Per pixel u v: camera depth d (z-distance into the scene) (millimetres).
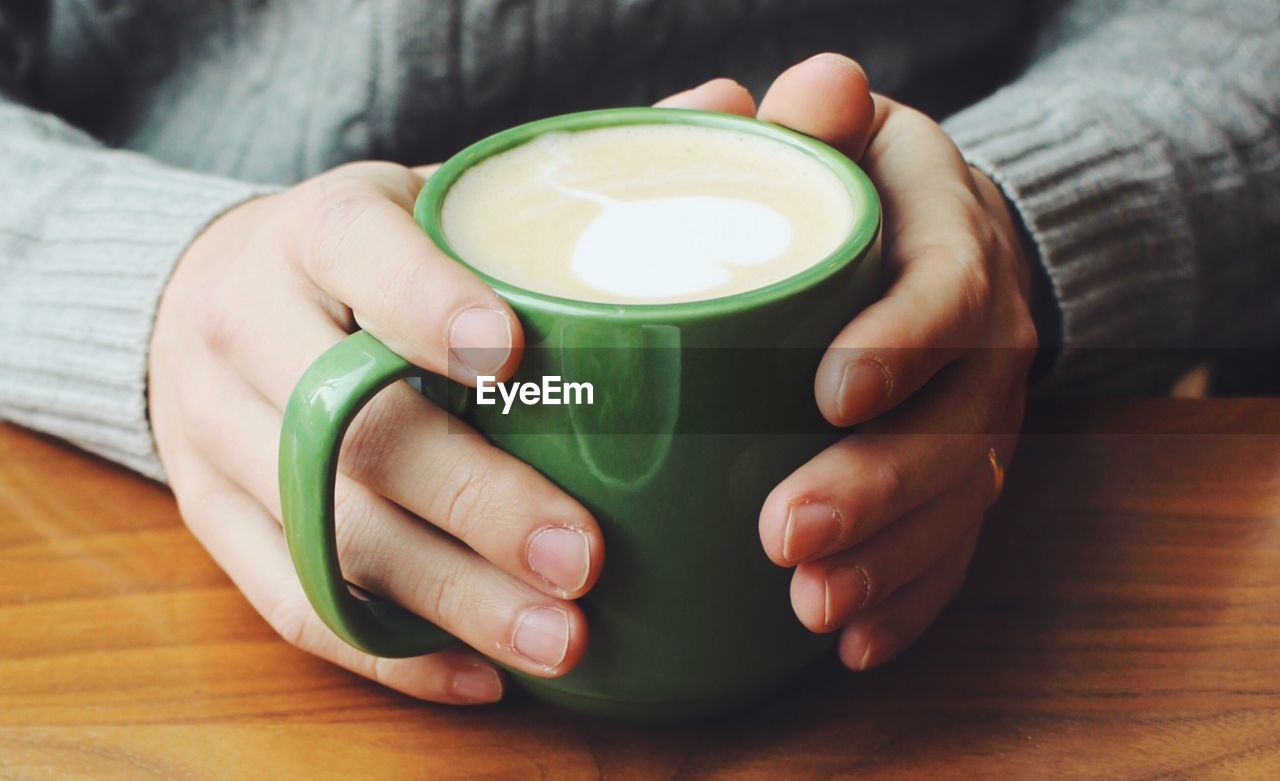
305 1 746
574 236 481
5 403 600
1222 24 750
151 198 616
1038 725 486
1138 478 574
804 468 458
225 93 782
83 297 591
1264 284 704
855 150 531
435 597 469
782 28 759
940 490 482
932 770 474
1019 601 526
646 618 462
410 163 756
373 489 467
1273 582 530
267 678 504
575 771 476
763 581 464
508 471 455
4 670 506
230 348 513
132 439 581
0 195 632
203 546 554
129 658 511
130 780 473
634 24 733
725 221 487
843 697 496
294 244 496
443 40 716
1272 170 692
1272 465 578
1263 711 488
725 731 487
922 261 488
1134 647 509
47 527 562
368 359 440
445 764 478
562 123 516
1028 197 633
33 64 808
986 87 849
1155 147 669
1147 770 472
